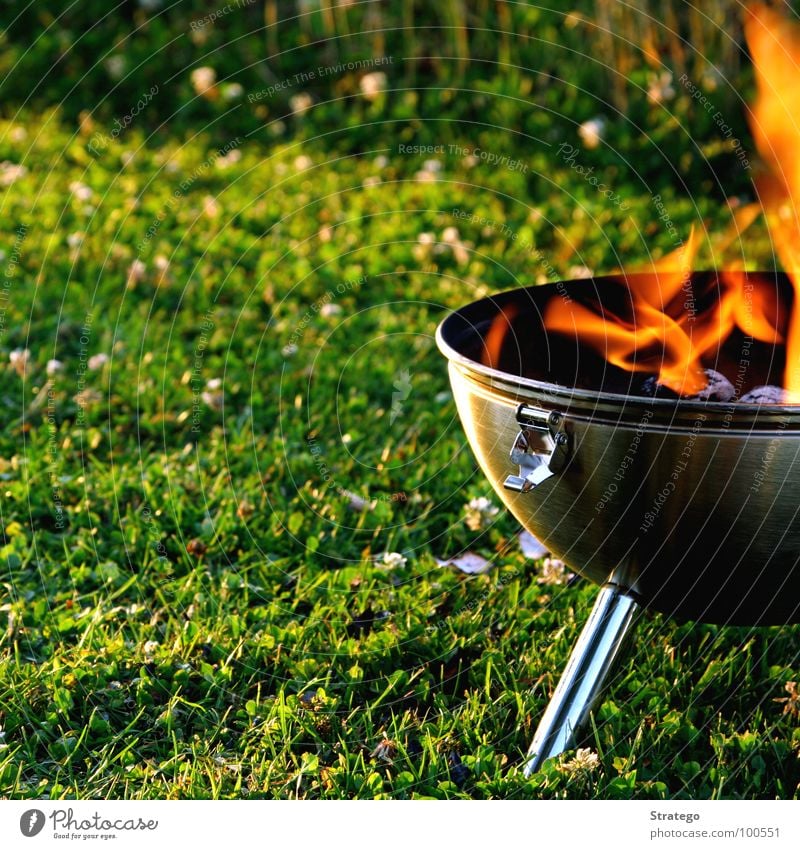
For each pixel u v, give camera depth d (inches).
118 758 81.4
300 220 173.9
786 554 70.9
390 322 146.2
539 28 210.4
